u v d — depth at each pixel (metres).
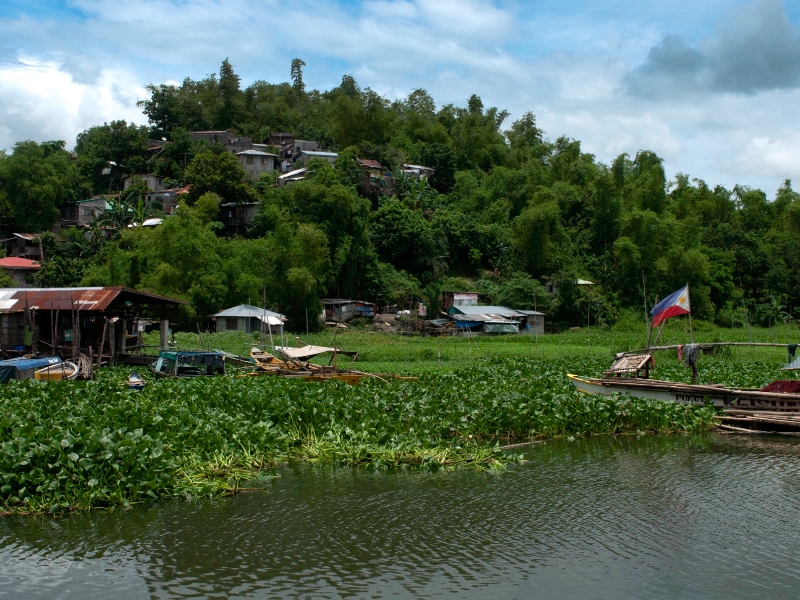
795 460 17.36
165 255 55.94
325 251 61.81
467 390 23.09
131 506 13.27
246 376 26.59
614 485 15.05
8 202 71.25
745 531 12.37
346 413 18.86
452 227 78.12
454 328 63.12
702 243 86.44
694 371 23.83
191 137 89.44
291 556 11.09
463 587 10.08
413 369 34.84
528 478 15.54
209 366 28.97
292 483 14.91
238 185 74.56
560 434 20.03
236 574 10.45
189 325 55.03
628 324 71.12
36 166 73.50
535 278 78.19
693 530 12.38
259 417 18.52
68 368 26.69
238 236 68.44
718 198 94.50
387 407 19.56
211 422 16.77
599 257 82.94
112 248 58.66
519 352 44.62
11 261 63.91
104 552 11.16
